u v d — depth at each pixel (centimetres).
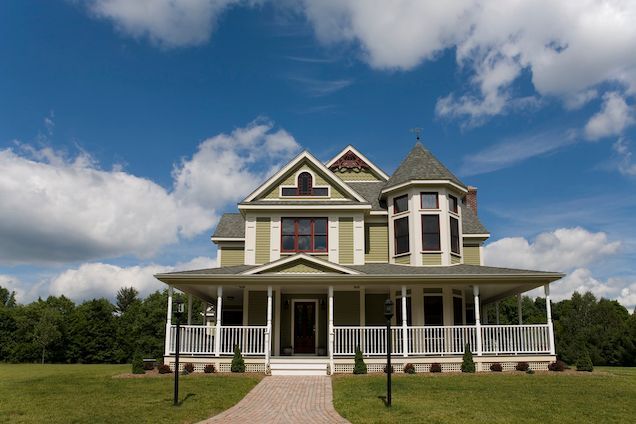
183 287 2219
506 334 2092
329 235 2438
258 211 2458
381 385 1669
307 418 1218
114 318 4812
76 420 1163
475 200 2970
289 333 2361
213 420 1199
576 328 5181
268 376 1923
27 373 2438
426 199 2416
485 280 2077
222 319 2731
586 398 1441
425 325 2256
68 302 5947
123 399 1424
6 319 4375
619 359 3944
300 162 2512
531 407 1317
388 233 2516
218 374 1962
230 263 2672
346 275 2058
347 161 2909
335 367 2030
